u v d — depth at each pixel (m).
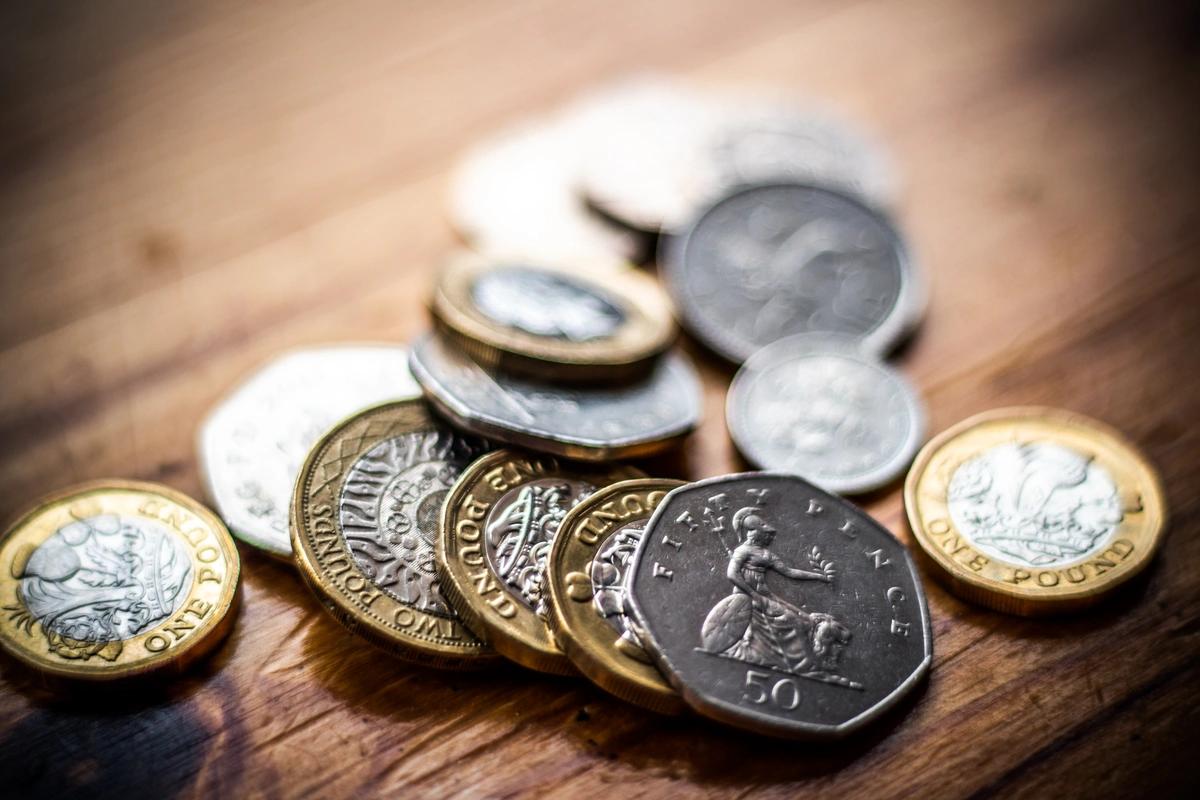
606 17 0.25
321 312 0.22
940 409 0.21
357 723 0.18
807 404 0.21
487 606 0.18
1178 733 0.18
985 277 0.22
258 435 0.20
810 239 0.22
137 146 0.23
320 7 0.25
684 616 0.18
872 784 0.18
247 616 0.19
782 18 0.25
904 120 0.24
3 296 0.22
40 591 0.19
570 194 0.23
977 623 0.19
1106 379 0.21
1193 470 0.20
